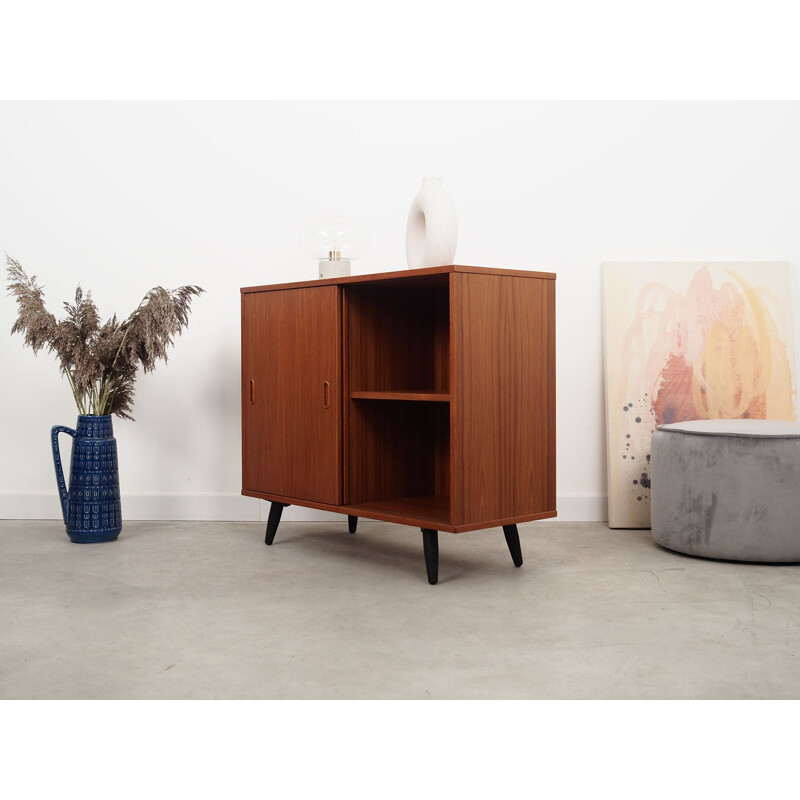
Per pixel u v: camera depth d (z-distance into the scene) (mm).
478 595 2750
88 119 4020
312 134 3986
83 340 3525
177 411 4047
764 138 3896
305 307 3236
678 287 3883
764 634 2357
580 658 2180
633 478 3805
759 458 3094
